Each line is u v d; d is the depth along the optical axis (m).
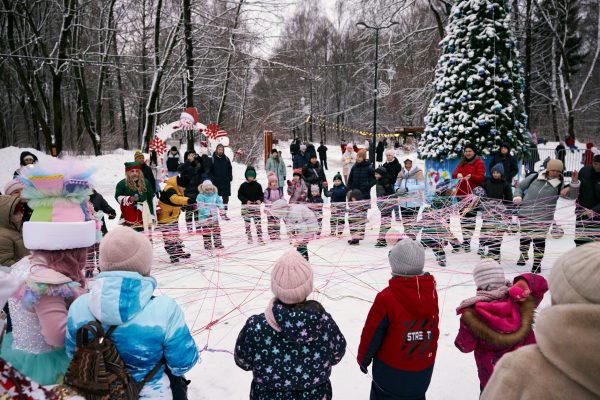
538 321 1.12
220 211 7.68
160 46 26.72
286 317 2.13
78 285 2.17
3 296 1.38
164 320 1.98
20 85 26.69
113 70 27.69
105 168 18.30
